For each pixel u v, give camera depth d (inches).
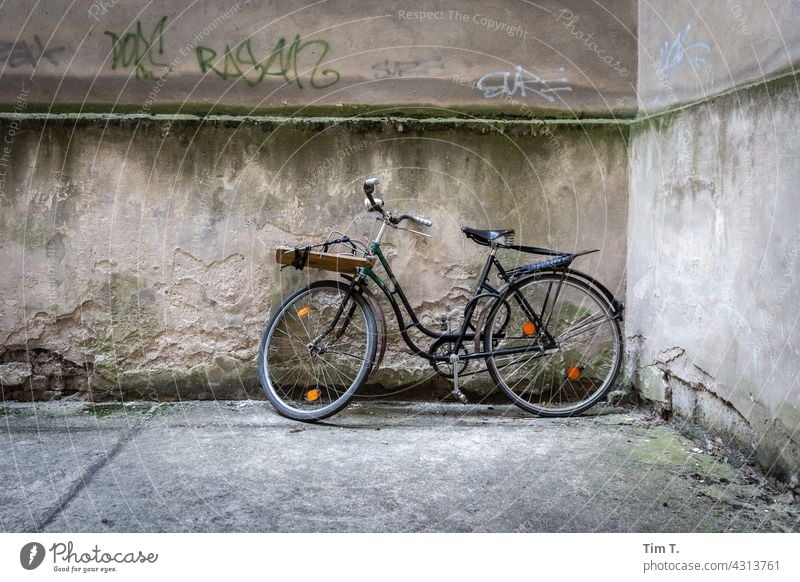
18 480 98.3
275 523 85.8
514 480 99.8
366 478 100.0
